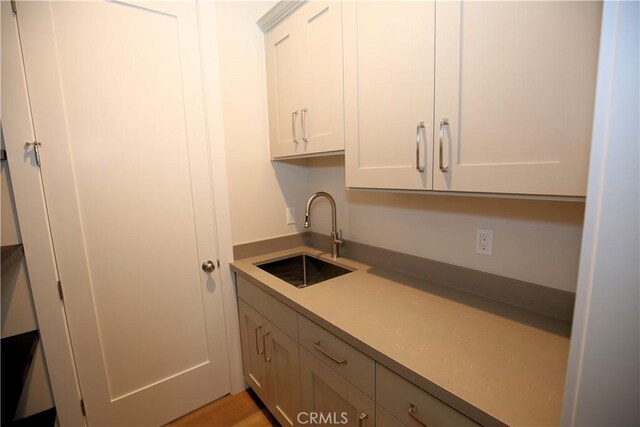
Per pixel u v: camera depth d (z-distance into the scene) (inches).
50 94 49.1
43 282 51.0
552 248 40.7
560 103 28.4
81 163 52.6
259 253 75.9
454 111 36.6
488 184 34.4
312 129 59.5
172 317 64.9
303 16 58.1
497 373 30.5
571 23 27.2
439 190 39.4
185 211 64.3
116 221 56.9
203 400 70.8
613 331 18.4
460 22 35.0
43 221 50.1
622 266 17.9
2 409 37.2
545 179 30.0
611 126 16.3
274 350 59.2
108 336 58.1
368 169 48.6
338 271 68.6
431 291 51.3
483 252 48.0
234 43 67.8
